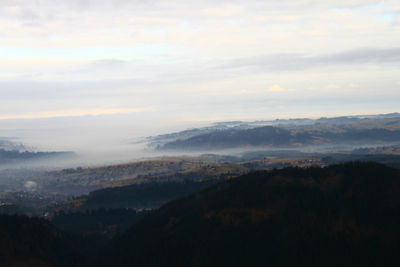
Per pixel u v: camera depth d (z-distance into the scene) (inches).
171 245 5467.5
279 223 5339.6
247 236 5255.9
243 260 4921.3
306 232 5078.7
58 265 5246.1
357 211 5216.5
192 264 5044.3
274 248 4987.7
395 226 4874.5
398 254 4520.2
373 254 4586.6
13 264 4808.1
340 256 4670.3
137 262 5344.5
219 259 5019.7
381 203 5255.9
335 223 5113.2
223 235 5369.1
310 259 4726.9
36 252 5315.0
